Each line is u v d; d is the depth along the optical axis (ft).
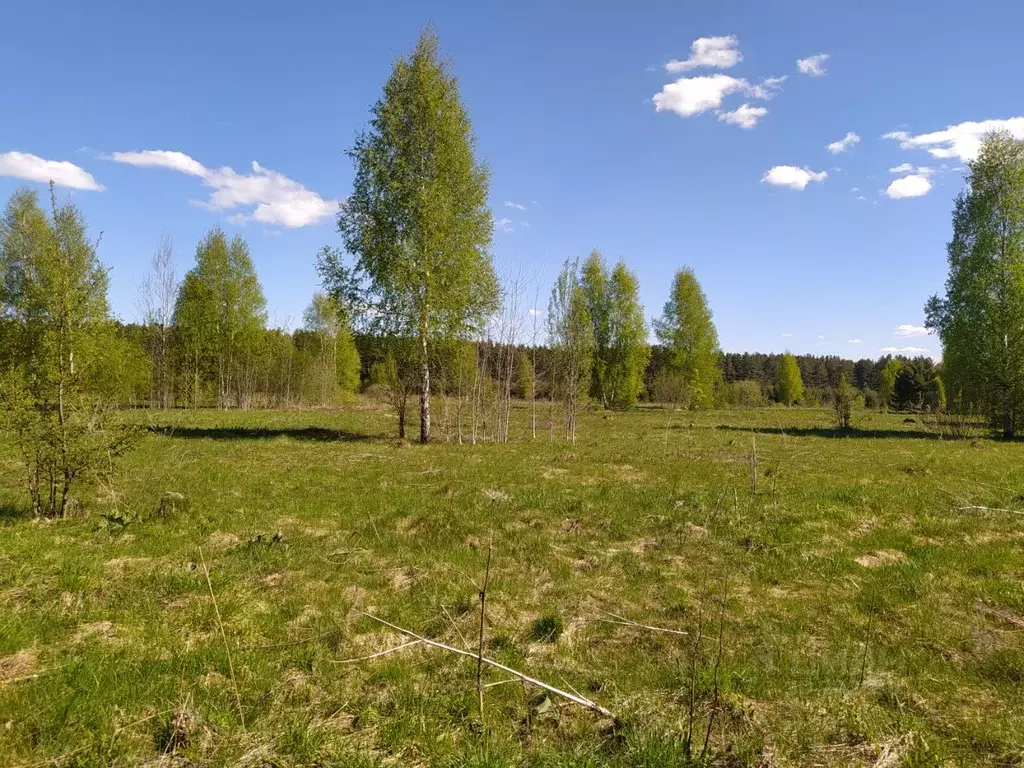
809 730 13.39
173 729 12.83
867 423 122.62
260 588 22.88
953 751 13.00
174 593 21.70
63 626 18.39
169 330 143.64
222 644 17.43
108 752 12.05
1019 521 33.58
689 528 32.48
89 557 24.99
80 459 31.86
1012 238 92.94
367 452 63.21
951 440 87.10
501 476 48.96
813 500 38.75
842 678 16.49
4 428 30.12
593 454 64.64
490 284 78.33
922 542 30.22
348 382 179.52
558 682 16.08
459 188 76.18
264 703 14.25
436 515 34.12
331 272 75.66
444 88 75.05
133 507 35.17
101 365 40.14
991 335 94.32
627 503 38.40
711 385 176.14
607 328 171.73
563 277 87.56
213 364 150.82
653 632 19.98
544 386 89.40
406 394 80.79
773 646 18.66
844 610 21.80
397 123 73.51
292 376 163.94
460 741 13.17
